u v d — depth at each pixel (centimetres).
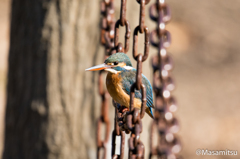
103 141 746
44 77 998
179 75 2369
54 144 1005
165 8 714
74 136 1010
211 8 3048
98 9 1003
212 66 2464
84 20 994
